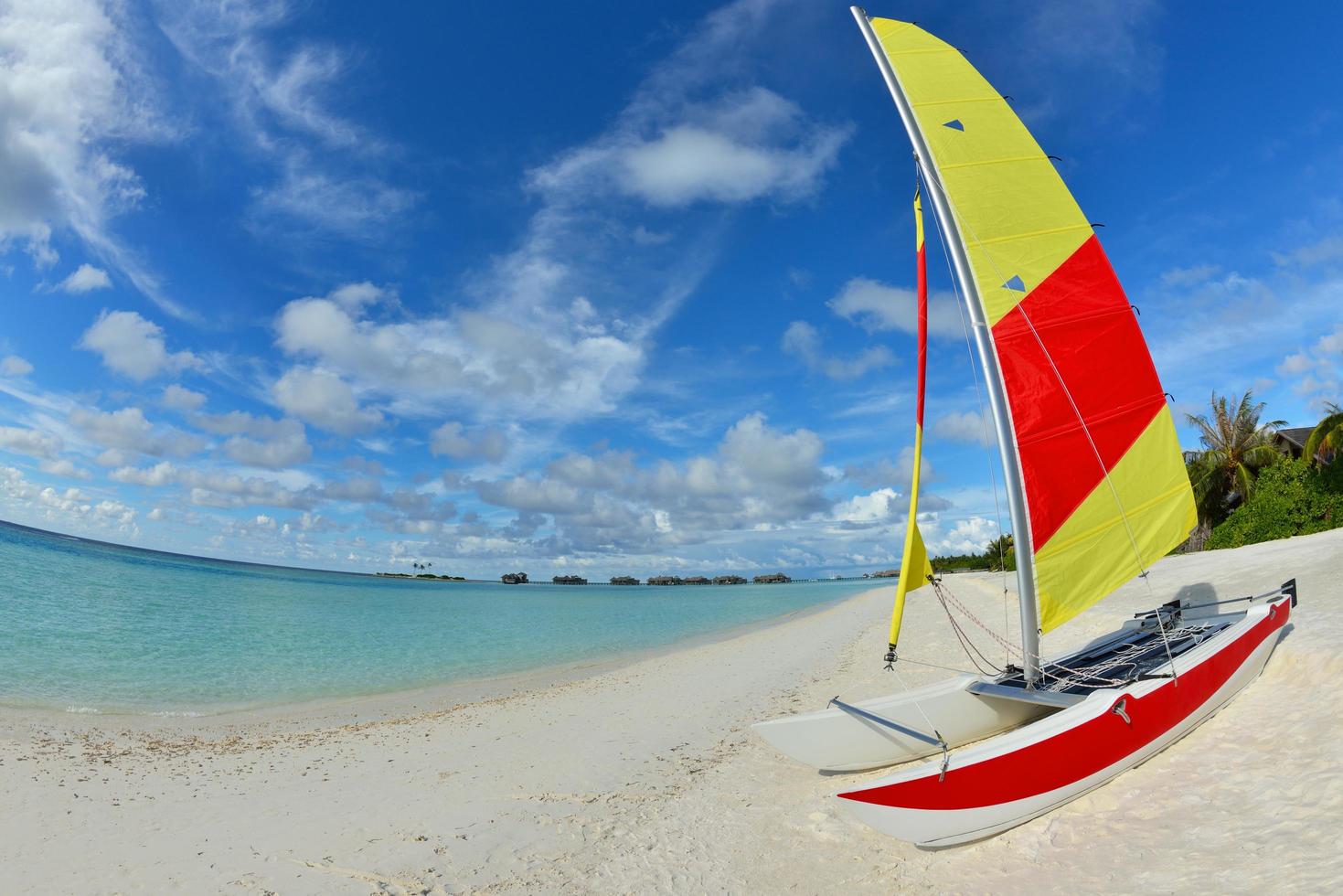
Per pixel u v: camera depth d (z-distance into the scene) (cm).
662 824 679
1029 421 697
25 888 546
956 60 788
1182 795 541
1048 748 566
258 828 680
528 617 4366
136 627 2455
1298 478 2484
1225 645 691
